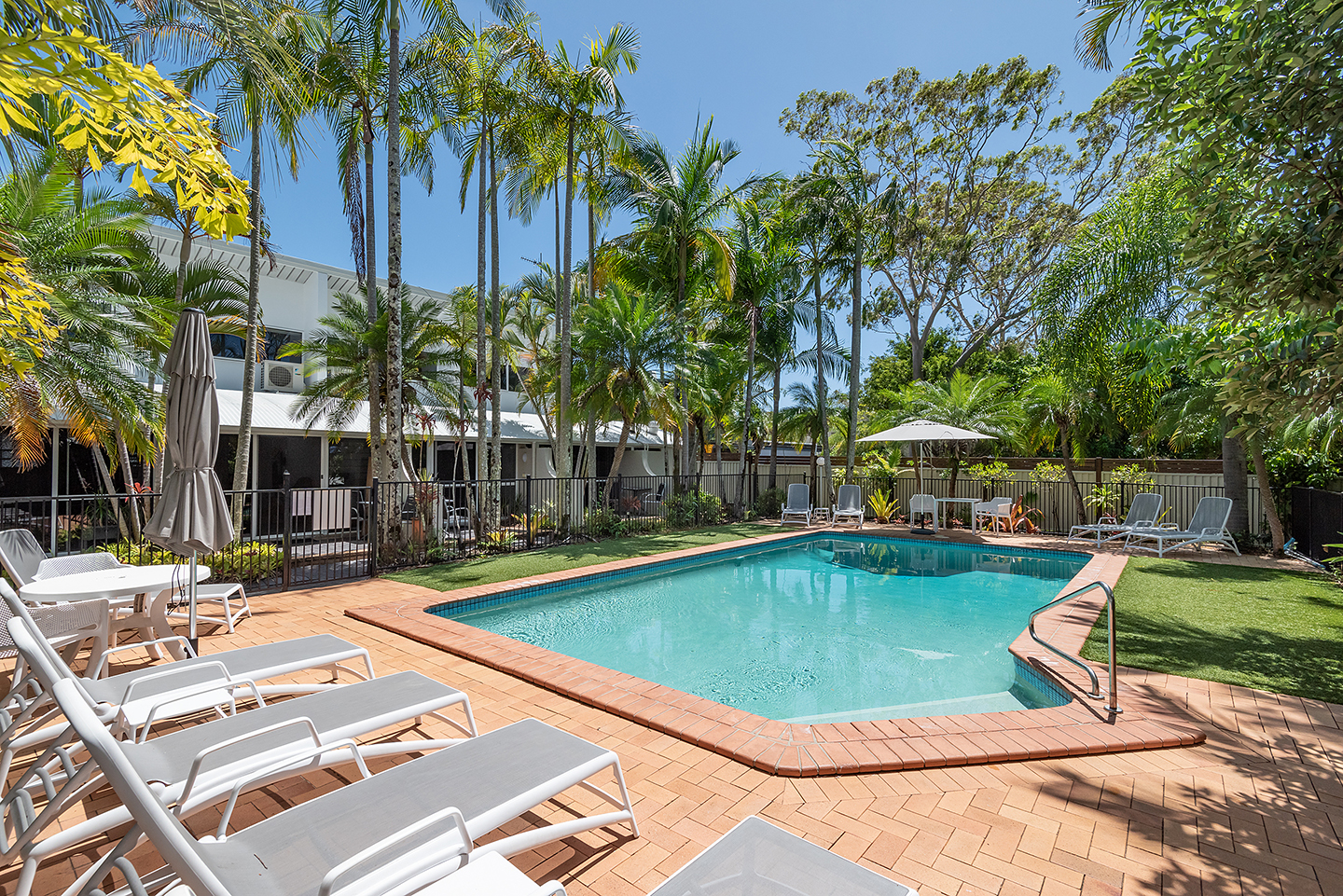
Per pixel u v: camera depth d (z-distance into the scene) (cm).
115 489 1510
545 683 538
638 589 1098
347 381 1573
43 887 274
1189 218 420
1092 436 2053
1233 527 1334
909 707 584
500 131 1586
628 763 407
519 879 209
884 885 211
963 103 2638
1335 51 311
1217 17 372
